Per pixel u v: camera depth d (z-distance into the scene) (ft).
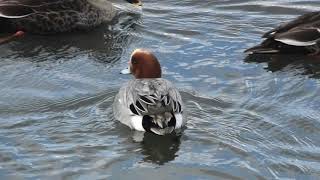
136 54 50.75
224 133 45.65
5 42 60.49
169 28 62.90
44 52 58.90
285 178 41.37
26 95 51.62
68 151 43.88
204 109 48.91
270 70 55.21
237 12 65.87
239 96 51.11
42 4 62.44
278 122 47.34
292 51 57.72
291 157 43.39
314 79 53.72
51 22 62.28
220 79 53.88
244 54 58.03
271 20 64.49
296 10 66.08
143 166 42.47
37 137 45.52
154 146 44.29
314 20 58.70
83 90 52.31
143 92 46.03
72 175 41.55
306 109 49.19
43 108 49.78
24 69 55.62
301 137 45.75
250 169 42.01
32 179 41.27
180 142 44.62
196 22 64.03
